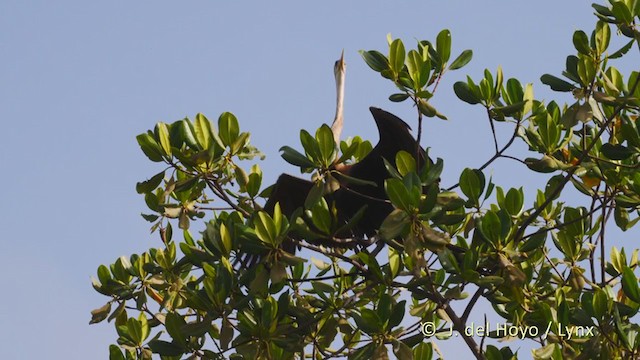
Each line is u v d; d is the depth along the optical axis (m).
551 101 13.25
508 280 10.91
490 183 11.80
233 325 11.69
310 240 11.79
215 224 13.47
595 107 11.95
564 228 13.04
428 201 10.46
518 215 12.42
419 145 11.48
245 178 11.83
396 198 10.55
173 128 12.00
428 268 11.81
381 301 11.30
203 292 11.89
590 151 12.88
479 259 11.46
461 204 11.02
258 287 11.41
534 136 12.20
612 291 11.88
